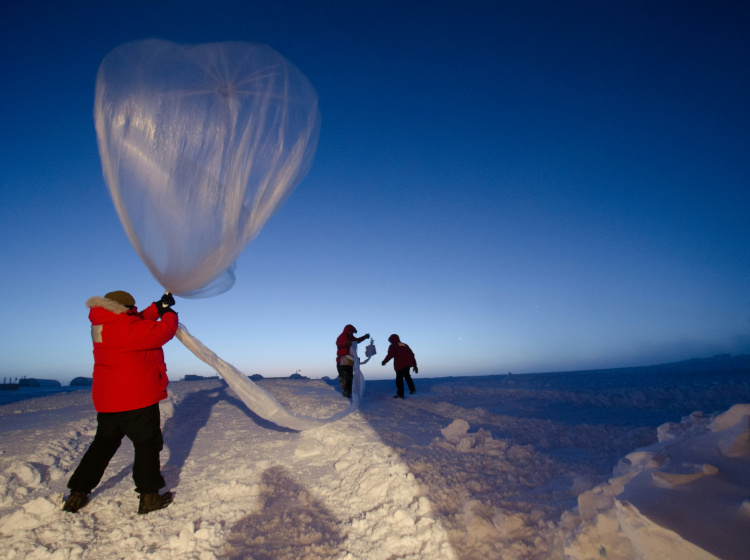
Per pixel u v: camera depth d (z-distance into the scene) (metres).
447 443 4.70
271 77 3.71
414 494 3.19
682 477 1.86
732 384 8.16
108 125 3.36
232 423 6.23
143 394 3.24
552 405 8.48
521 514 2.76
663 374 14.77
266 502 3.39
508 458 4.10
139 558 2.61
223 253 3.58
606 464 3.86
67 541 2.79
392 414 7.15
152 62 3.43
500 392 10.74
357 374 8.48
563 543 2.25
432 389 12.55
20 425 6.12
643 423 6.12
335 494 3.50
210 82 3.55
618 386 10.91
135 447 3.26
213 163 3.52
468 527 2.70
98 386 3.23
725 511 1.62
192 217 3.51
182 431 5.81
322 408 7.37
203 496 3.48
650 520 1.67
